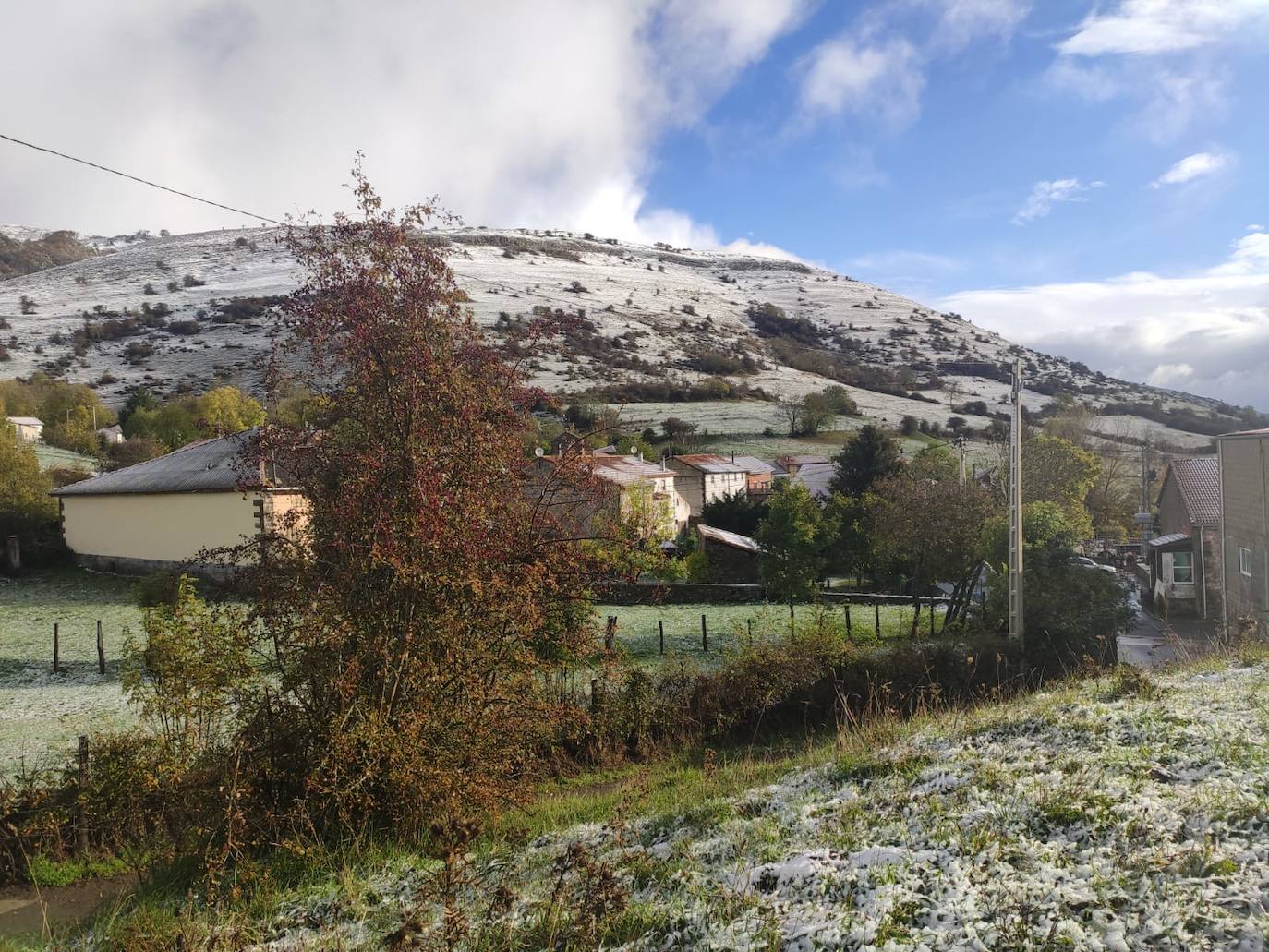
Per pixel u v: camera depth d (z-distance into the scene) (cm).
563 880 554
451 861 580
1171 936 344
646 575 3309
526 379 941
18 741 1387
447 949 479
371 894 650
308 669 786
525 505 930
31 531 3644
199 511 3300
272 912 644
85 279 15888
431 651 829
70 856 845
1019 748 698
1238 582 2678
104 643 2350
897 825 546
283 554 823
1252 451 2523
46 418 7556
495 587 846
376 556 757
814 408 9100
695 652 2322
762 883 499
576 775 1192
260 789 771
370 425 827
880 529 2964
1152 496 6047
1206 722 659
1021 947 358
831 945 395
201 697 782
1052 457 4691
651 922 479
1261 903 360
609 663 1088
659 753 1294
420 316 844
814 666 1501
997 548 2456
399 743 770
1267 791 490
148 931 607
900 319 19012
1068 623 1952
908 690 1558
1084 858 444
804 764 937
